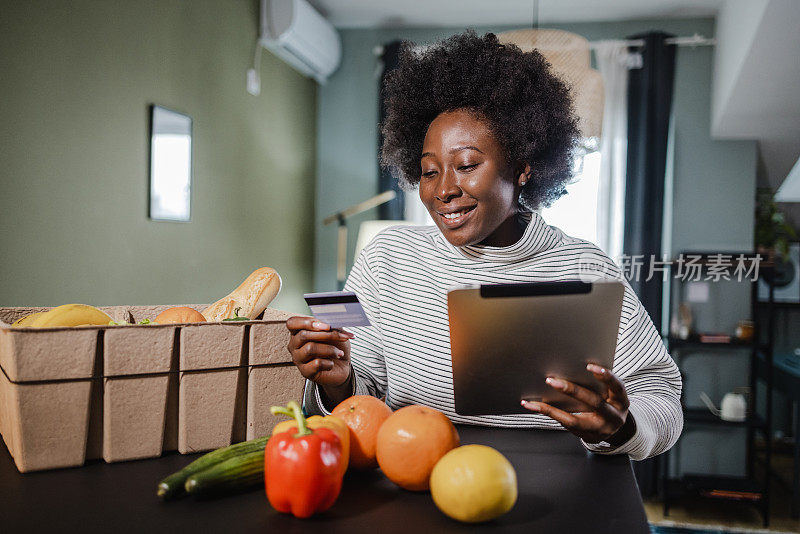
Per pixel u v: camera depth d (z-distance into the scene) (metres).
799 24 2.75
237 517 0.62
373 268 1.16
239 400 0.82
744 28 3.01
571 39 2.15
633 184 3.62
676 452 3.65
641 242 3.58
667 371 1.03
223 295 3.03
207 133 2.84
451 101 0.97
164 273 2.55
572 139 1.11
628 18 3.77
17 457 0.72
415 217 3.96
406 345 1.10
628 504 0.67
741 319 3.46
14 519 0.61
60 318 0.77
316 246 4.18
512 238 1.08
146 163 2.40
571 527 0.61
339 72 4.12
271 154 3.50
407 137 1.17
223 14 2.94
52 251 1.97
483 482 0.59
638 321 1.01
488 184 0.93
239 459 0.68
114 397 0.75
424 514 0.64
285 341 0.83
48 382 0.72
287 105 3.68
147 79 2.39
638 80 3.63
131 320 0.96
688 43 3.62
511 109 0.95
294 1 3.24
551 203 1.18
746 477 3.41
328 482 0.60
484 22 3.92
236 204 3.12
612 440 0.80
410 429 0.67
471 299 0.69
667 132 3.59
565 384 0.71
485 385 0.74
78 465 0.75
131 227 2.33
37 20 1.88
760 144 3.66
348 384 0.92
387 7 3.71
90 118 2.10
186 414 0.78
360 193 4.11
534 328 0.71
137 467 0.75
